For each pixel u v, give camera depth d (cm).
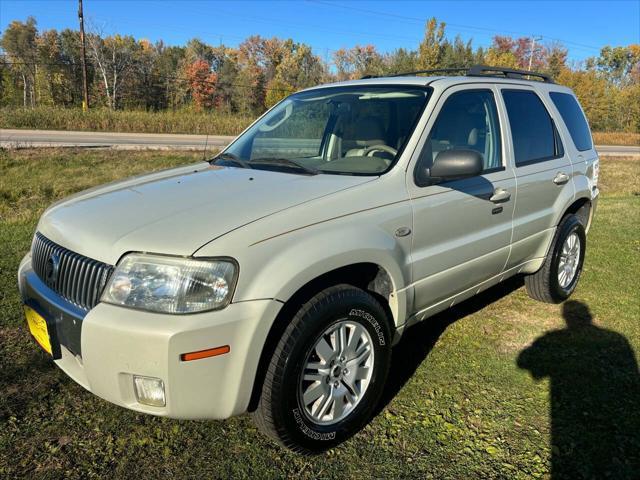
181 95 6562
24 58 6625
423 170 298
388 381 325
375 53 7400
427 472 246
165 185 288
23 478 237
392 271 272
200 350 208
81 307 230
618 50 8456
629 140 5112
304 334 233
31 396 296
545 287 441
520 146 384
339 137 331
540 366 345
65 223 257
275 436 239
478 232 335
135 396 218
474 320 419
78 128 2752
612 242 666
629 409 296
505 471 247
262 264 221
